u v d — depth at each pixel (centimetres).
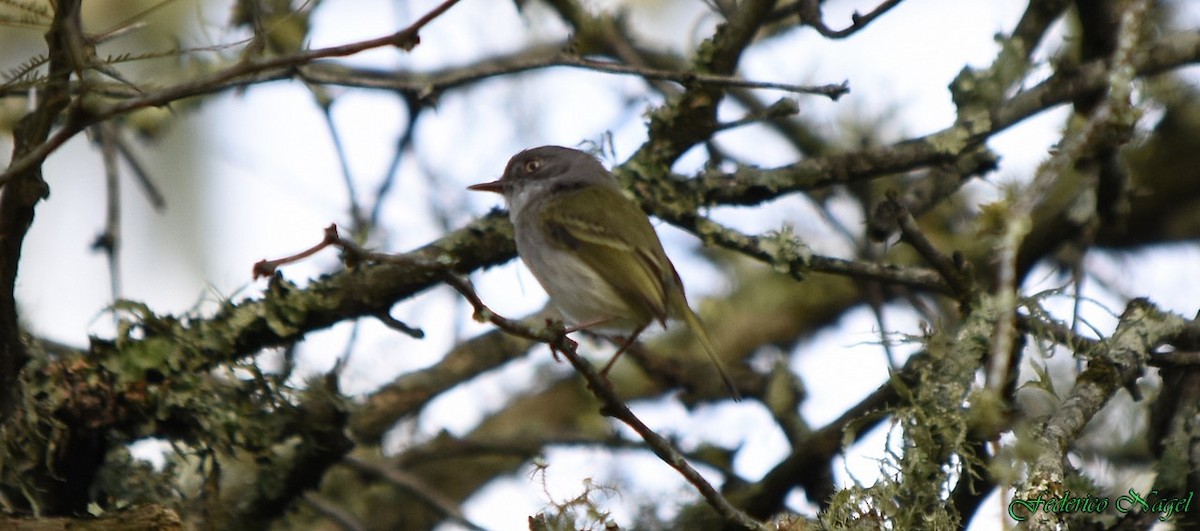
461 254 1027
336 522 1175
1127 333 861
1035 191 827
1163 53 1050
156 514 775
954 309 1371
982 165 1083
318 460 977
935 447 794
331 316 950
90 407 877
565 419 1514
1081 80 1052
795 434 1216
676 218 1029
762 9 1018
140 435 898
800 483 1071
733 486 1203
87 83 701
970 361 848
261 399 942
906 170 1058
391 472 1191
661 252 1074
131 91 884
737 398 1011
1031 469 716
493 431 1486
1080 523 843
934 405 816
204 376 933
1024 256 1102
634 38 1384
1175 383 891
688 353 1494
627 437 1268
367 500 1378
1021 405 1001
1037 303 870
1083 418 792
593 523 714
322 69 1185
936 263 933
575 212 1065
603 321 1075
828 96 894
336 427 969
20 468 856
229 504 1002
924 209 1084
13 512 843
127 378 891
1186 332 876
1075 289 1048
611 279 1046
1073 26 1357
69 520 762
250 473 1070
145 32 1291
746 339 1512
